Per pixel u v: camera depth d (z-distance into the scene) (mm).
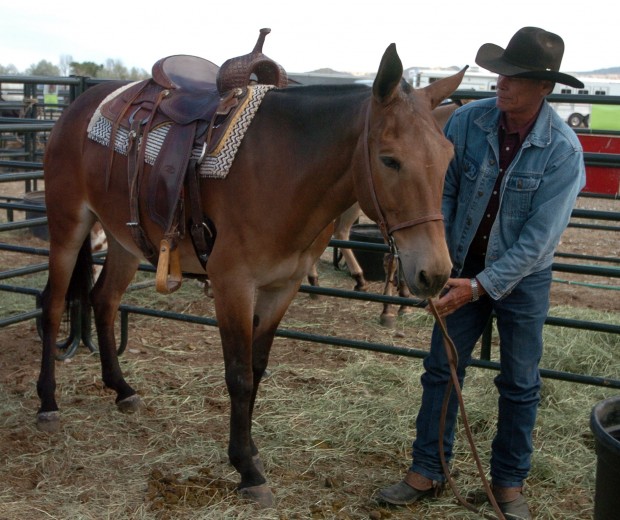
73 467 3277
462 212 2838
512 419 2900
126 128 3305
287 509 2979
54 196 3691
